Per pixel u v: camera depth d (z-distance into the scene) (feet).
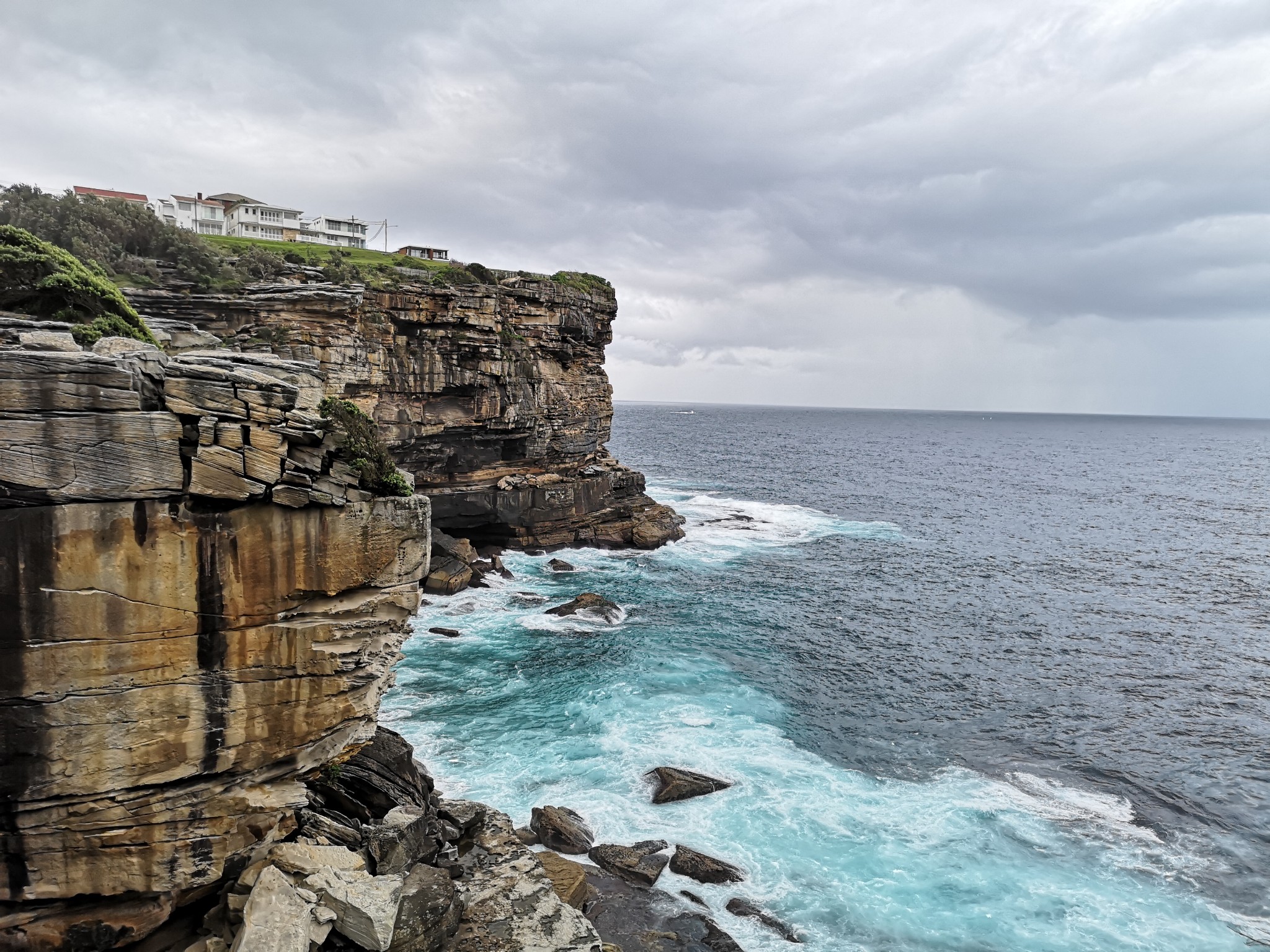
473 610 173.47
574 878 78.59
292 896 44.24
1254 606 198.39
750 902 81.00
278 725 48.26
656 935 75.72
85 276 87.25
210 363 48.70
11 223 158.10
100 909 44.32
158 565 42.83
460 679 134.92
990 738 120.78
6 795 40.29
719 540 261.44
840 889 83.66
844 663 151.53
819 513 332.39
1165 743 120.37
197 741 45.27
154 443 41.91
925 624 177.88
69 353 41.22
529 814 94.07
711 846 90.07
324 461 48.52
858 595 200.34
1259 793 105.70
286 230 355.97
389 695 126.72
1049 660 156.25
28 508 39.22
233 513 45.11
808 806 98.63
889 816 97.60
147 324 105.19
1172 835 95.55
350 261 226.79
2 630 39.14
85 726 41.63
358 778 61.82
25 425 38.70
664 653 151.53
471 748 110.11
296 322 170.40
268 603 46.98
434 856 58.49
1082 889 84.99
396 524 52.26
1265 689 142.31
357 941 44.45
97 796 42.60
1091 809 100.68
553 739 113.60
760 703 130.11
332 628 49.29
